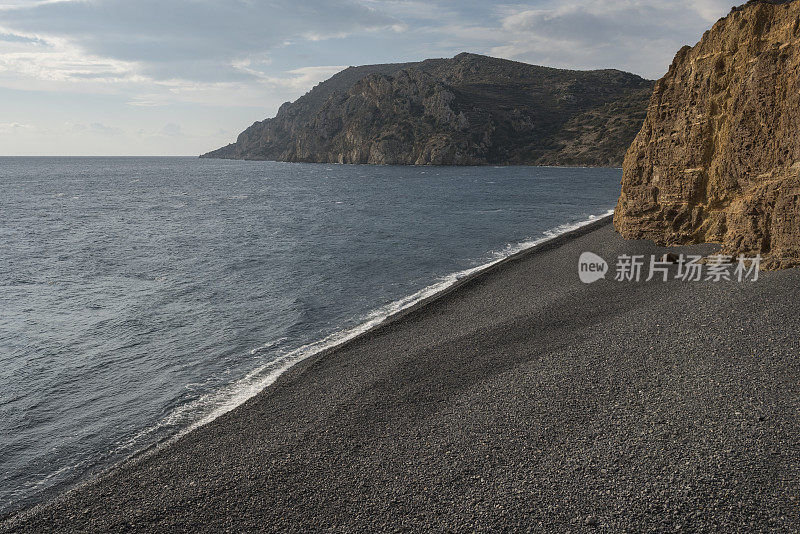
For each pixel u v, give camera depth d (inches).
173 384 714.8
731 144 1153.4
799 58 973.8
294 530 386.9
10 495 479.8
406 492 423.5
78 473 514.3
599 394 557.0
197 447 526.9
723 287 876.0
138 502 434.6
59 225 2341.3
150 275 1363.2
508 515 383.9
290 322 968.3
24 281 1300.4
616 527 359.9
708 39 1251.8
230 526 395.9
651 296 928.9
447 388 624.4
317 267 1435.8
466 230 2073.1
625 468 422.9
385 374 682.8
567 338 754.8
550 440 479.2
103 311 1048.8
